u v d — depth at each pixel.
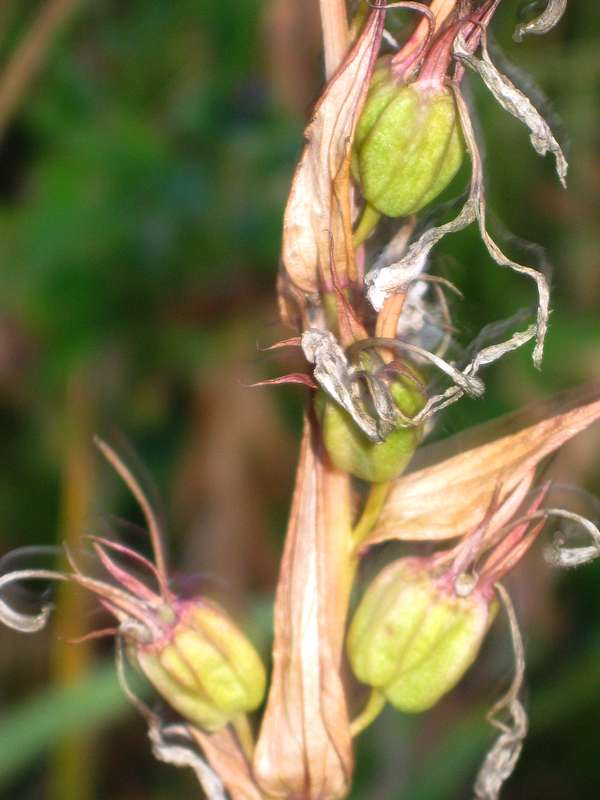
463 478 0.14
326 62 0.13
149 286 0.27
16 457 0.29
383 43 0.14
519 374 0.24
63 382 0.27
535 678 0.24
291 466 0.27
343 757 0.14
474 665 0.25
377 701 0.14
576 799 0.24
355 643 0.14
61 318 0.27
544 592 0.25
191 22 0.30
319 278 0.13
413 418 0.13
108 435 0.27
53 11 0.25
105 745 0.27
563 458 0.24
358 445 0.13
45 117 0.29
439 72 0.13
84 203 0.27
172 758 0.15
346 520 0.14
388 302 0.13
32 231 0.27
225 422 0.27
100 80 0.30
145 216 0.27
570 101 0.26
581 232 0.27
